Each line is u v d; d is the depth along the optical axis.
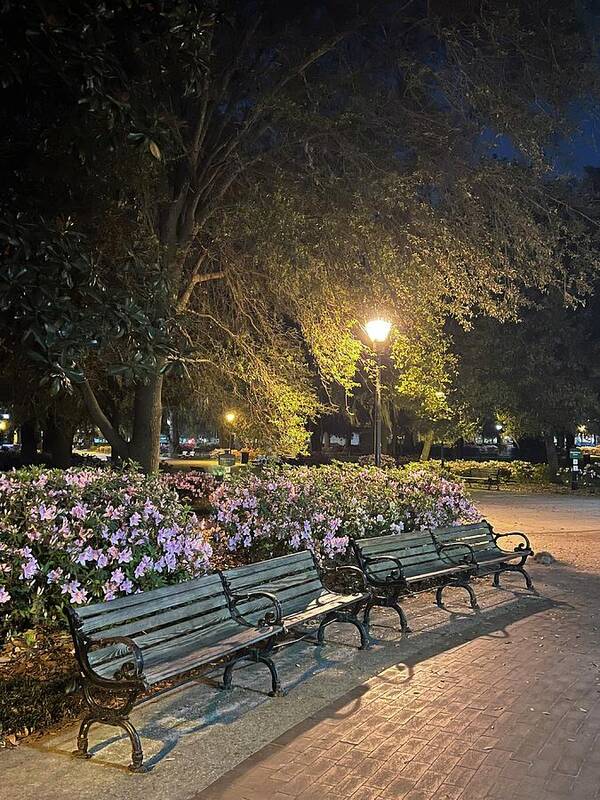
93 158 7.95
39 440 31.12
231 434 16.45
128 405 17.20
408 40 12.18
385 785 4.05
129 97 6.62
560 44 11.34
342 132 11.82
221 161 12.14
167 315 7.82
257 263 12.96
